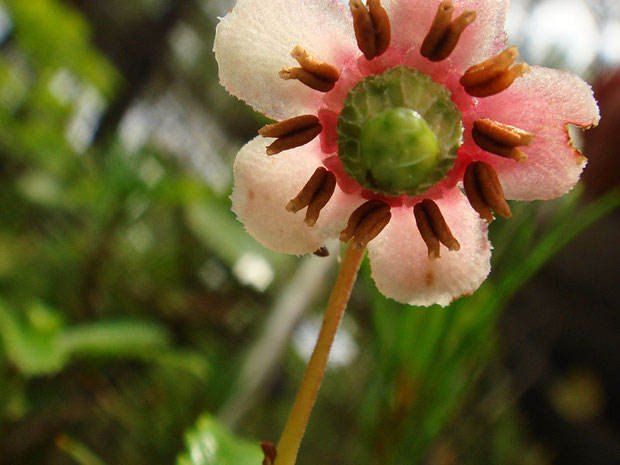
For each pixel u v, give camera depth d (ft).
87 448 0.23
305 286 0.22
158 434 0.22
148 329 0.23
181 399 0.22
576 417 0.23
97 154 0.41
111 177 0.28
